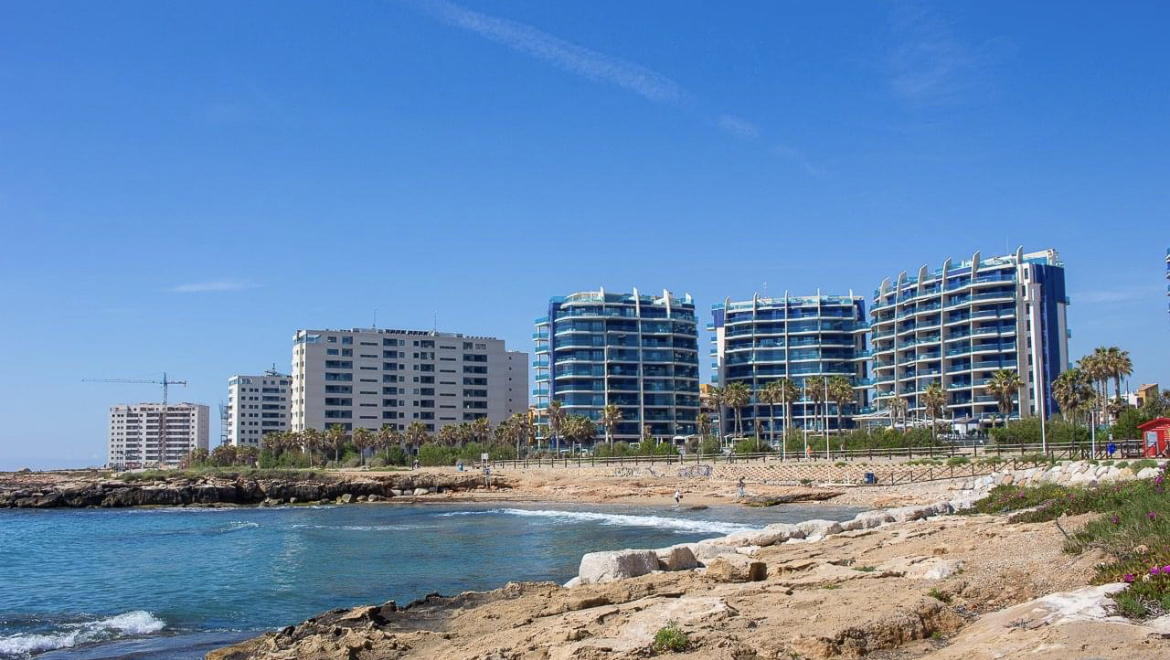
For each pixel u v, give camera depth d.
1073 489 39.34
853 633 15.73
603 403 196.12
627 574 27.44
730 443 176.75
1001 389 132.75
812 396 156.50
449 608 26.42
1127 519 21.69
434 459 163.38
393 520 85.62
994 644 13.88
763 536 36.34
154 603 37.78
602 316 198.38
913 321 180.88
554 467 131.62
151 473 143.12
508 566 46.06
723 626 17.06
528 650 17.27
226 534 73.50
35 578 47.62
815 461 101.12
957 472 84.81
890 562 24.30
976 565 21.67
